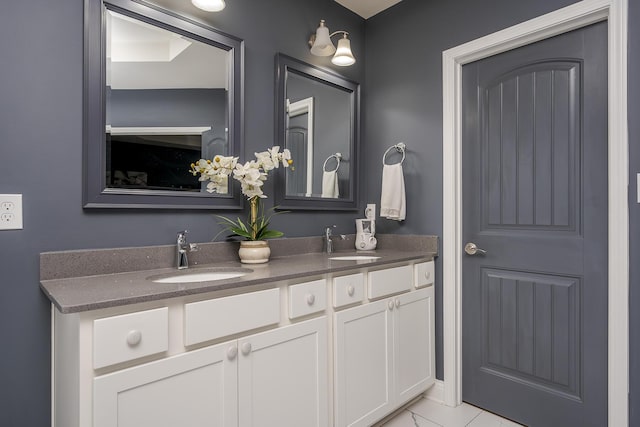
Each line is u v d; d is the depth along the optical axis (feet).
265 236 5.84
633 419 4.99
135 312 3.36
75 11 4.49
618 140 5.10
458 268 6.93
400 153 7.72
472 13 6.68
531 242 6.15
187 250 5.15
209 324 3.80
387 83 7.96
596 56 5.50
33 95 4.20
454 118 6.91
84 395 3.07
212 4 5.24
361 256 6.68
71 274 4.37
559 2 5.67
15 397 4.08
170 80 5.28
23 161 4.13
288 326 4.55
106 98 4.72
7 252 4.04
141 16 4.99
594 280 5.51
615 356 5.14
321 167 7.36
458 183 6.94
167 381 3.51
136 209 4.97
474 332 6.83
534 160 6.13
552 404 5.90
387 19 7.98
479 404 6.75
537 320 6.09
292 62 6.81
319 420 4.87
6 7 4.05
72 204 4.46
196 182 5.53
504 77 6.48
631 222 5.00
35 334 4.19
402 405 6.25
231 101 5.86
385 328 5.91
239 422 4.01
